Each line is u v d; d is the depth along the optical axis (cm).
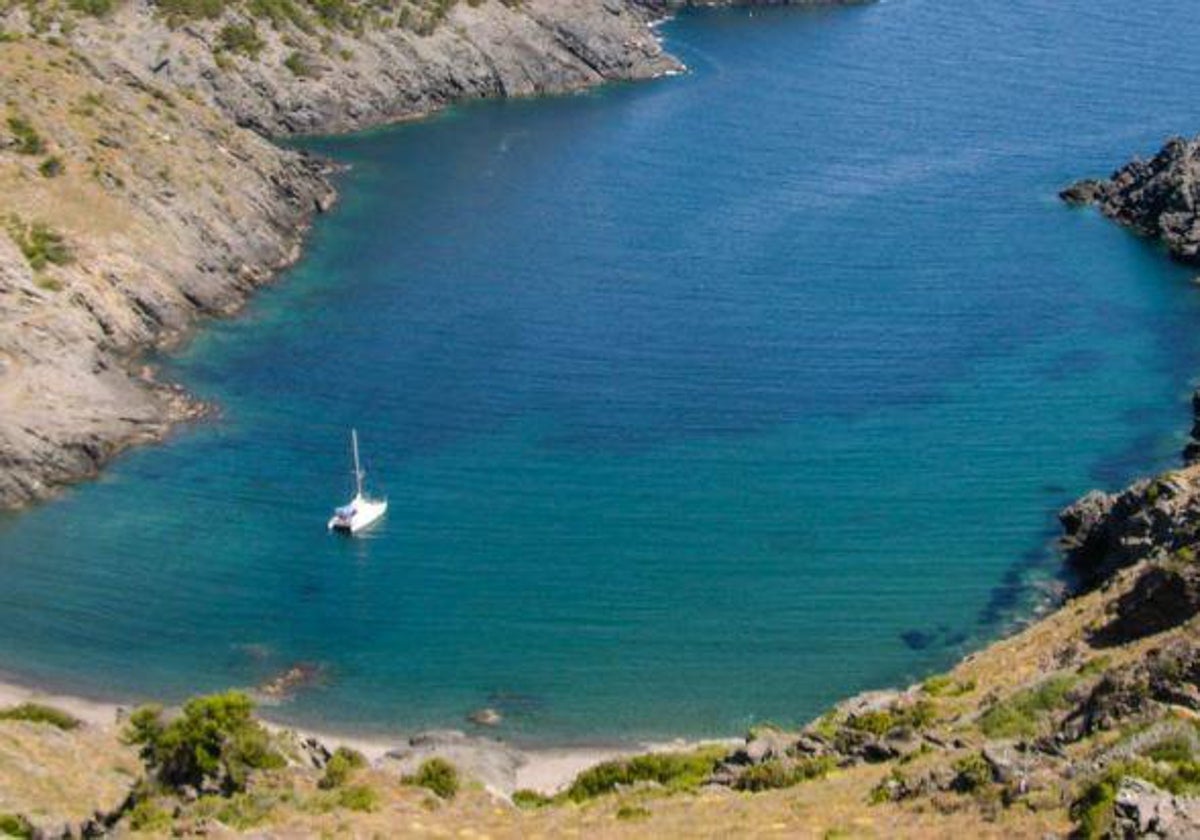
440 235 17275
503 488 11675
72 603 10231
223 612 10150
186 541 10975
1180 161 17862
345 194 18675
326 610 10181
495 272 16150
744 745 7250
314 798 6381
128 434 12319
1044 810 4697
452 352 14125
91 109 15812
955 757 5459
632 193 18762
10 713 8475
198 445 12300
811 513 11281
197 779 6712
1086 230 17438
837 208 18175
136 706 9094
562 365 13850
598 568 10619
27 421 11781
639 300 15362
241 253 15688
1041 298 15425
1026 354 14062
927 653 9594
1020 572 10475
